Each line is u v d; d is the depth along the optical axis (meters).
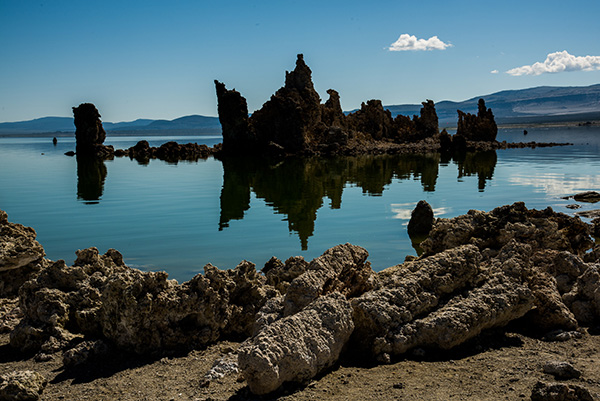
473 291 10.23
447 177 49.44
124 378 8.82
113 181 49.00
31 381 8.26
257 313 10.20
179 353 9.88
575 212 29.36
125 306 9.67
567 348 9.46
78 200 36.84
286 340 8.02
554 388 7.00
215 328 10.45
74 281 11.57
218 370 8.83
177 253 21.45
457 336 9.08
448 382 7.99
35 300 10.69
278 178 51.06
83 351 9.55
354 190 41.38
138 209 32.97
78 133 87.50
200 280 10.40
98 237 24.64
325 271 10.57
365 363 8.91
